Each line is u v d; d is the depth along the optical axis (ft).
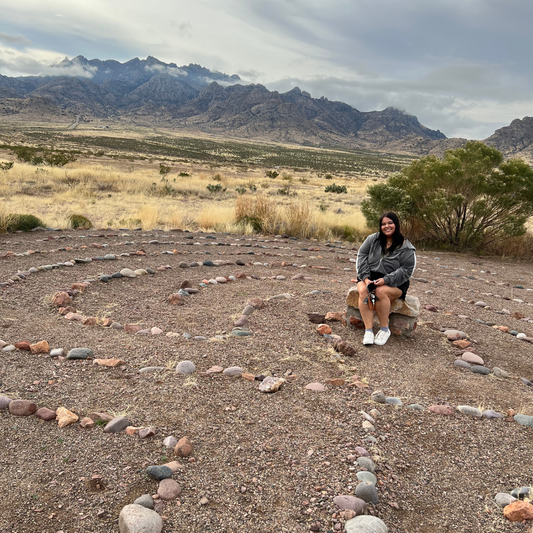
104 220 45.78
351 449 8.52
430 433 9.43
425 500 7.31
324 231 44.68
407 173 43.65
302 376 11.82
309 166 414.82
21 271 20.67
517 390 12.11
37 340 13.01
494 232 41.34
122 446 8.19
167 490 6.96
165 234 37.99
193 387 10.69
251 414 9.67
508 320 19.20
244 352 13.08
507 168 39.29
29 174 78.64
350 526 6.30
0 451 7.82
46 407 9.39
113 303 17.30
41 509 6.50
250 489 7.23
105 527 6.23
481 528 6.70
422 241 43.06
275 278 23.15
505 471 8.26
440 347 15.02
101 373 11.18
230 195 87.61
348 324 16.24
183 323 15.48
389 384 11.82
